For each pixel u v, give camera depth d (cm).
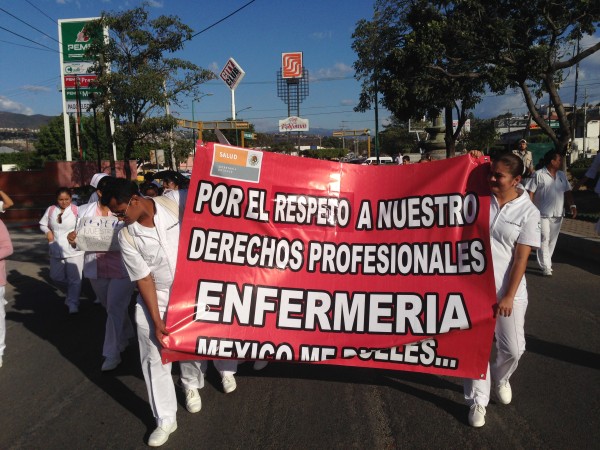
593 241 872
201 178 371
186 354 354
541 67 1301
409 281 370
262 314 371
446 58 1405
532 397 390
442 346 358
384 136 7275
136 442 353
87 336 591
